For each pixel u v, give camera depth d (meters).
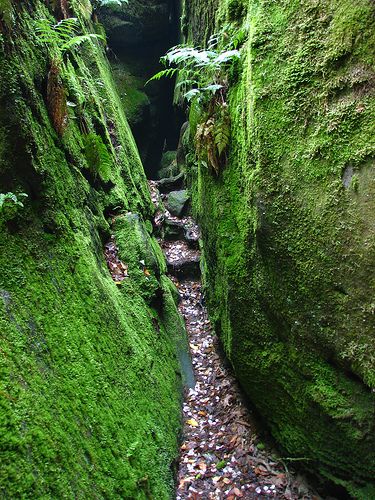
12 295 2.37
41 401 2.12
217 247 4.17
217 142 3.83
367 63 2.52
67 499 1.90
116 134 6.69
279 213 2.99
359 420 2.74
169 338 4.89
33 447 1.89
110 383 2.92
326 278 2.77
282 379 3.33
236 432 3.79
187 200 8.50
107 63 9.20
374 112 2.49
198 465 3.46
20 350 2.17
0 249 2.46
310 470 3.18
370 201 2.49
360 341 2.64
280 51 2.99
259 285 3.37
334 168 2.66
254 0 3.46
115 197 5.16
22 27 3.30
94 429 2.45
